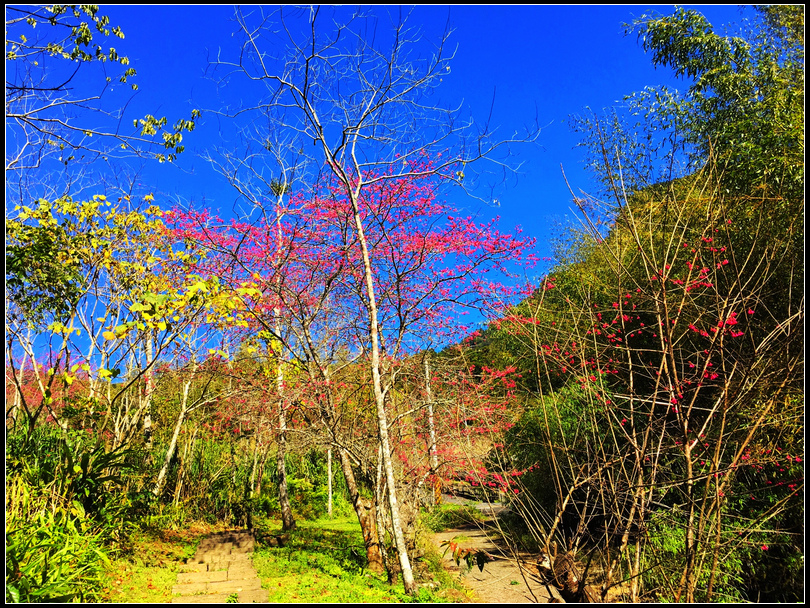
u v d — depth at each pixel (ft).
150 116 24.27
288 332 35.45
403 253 32.89
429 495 40.16
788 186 22.82
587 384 18.70
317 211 33.35
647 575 19.26
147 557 29.45
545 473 35.29
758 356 17.11
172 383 48.78
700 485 20.63
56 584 18.72
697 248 17.76
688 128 29.19
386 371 33.94
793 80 26.27
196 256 33.63
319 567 31.76
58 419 33.30
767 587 20.89
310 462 69.67
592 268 34.94
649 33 32.17
